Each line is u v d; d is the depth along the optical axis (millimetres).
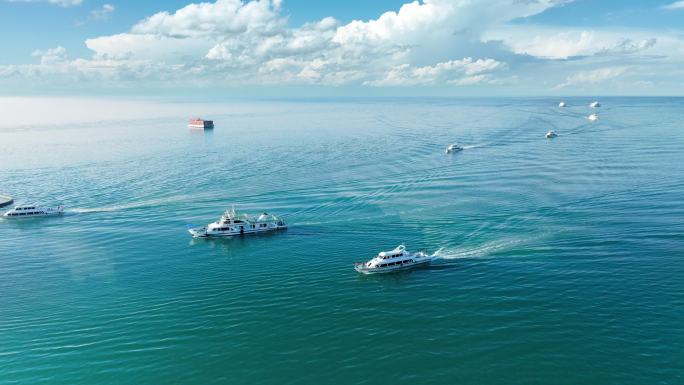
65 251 128375
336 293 99938
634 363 72500
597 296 92188
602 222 131875
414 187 183875
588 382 69250
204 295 100625
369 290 100812
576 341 78500
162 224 150000
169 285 105938
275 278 108562
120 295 101375
